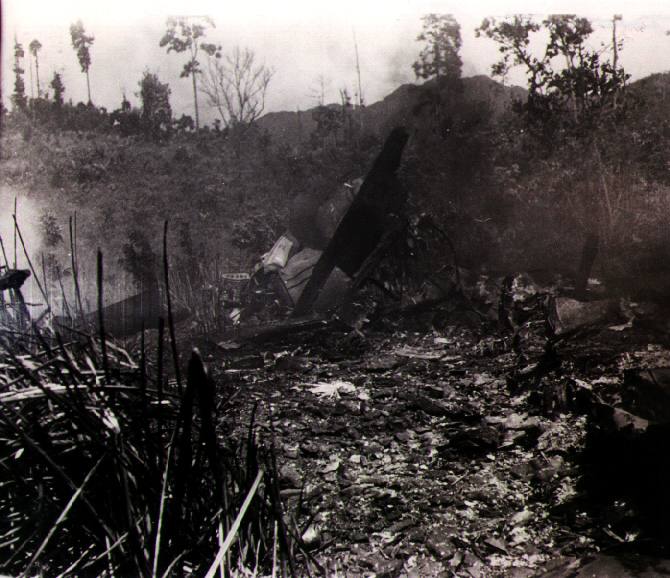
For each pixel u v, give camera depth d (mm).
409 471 3947
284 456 4215
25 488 2066
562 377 5316
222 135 27078
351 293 8352
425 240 9125
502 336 7129
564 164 10914
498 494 3529
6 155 25922
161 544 2002
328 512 3441
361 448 4363
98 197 22828
